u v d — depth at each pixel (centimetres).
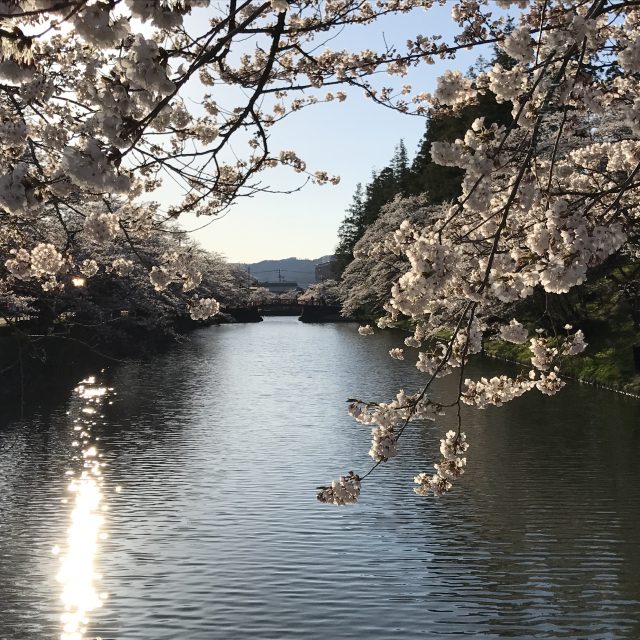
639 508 1557
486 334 4256
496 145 471
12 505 1647
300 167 1047
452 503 1630
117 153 371
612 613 1115
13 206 375
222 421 2617
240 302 10900
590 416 2475
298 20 803
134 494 1731
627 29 645
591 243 439
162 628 1098
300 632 1080
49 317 3503
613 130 2175
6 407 2786
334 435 2370
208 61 405
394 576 1266
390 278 5581
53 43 759
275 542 1424
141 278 4144
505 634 1065
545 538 1412
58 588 1227
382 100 866
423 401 584
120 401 3009
